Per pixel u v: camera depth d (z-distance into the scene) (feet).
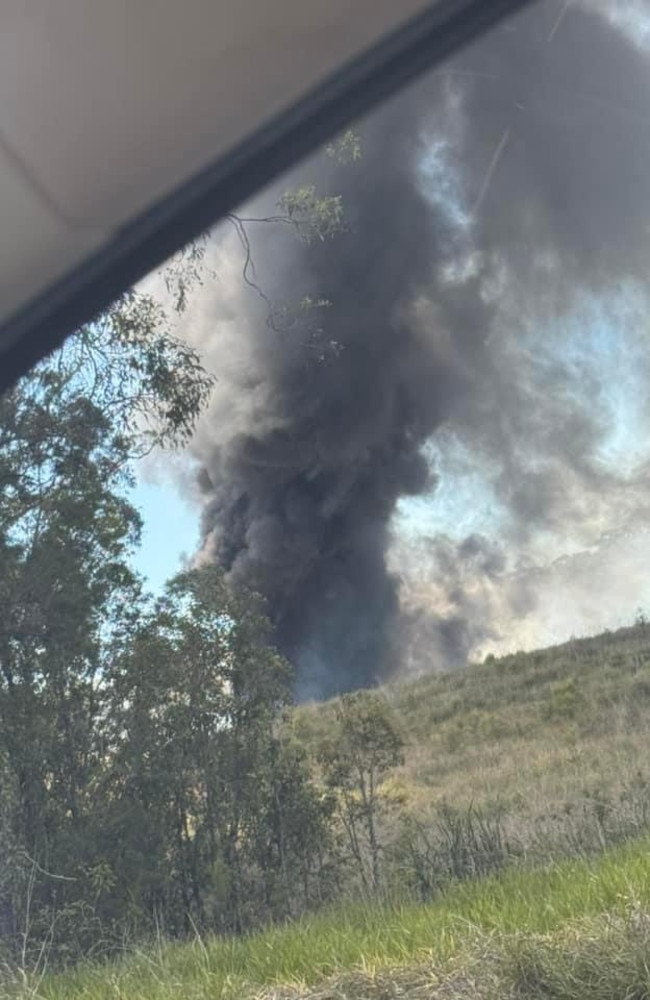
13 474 33.17
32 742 33.04
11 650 33.35
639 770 49.08
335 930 21.53
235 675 37.83
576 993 15.39
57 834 33.04
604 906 18.75
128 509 35.40
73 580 33.73
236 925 34.55
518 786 49.62
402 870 33.06
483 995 15.72
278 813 37.58
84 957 28.68
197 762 36.86
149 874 33.45
